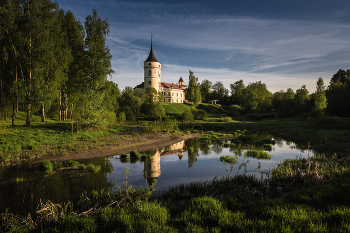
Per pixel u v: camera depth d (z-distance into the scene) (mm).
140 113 56625
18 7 22781
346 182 6723
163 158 14602
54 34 25094
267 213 4953
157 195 7574
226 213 5117
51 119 33938
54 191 8094
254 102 69000
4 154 13133
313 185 7230
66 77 27156
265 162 13008
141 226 4555
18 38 22281
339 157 12734
